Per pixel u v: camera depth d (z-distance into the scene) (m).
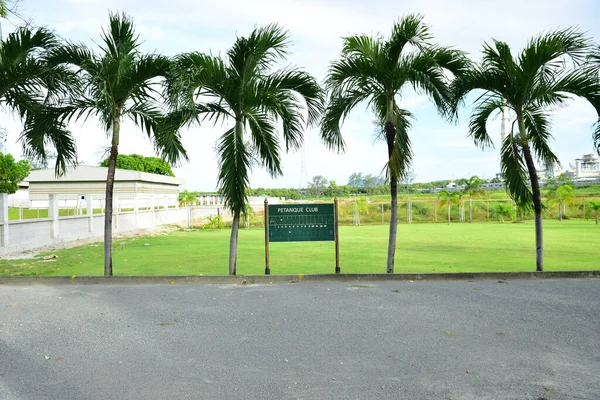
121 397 3.37
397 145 8.16
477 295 6.75
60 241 16.83
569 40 8.04
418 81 7.86
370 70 8.32
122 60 8.03
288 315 5.66
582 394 3.38
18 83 8.28
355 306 6.11
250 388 3.52
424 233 22.41
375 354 4.24
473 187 33.25
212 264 11.62
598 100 8.20
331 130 8.86
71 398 3.36
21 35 7.98
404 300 6.45
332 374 3.78
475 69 8.65
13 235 14.07
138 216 24.92
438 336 4.76
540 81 8.61
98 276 8.12
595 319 5.38
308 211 8.55
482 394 3.38
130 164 60.94
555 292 6.94
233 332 4.96
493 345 4.47
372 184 51.25
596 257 12.84
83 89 8.16
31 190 36.75
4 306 6.25
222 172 8.22
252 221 30.03
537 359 4.09
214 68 8.16
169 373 3.82
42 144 8.75
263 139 8.92
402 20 8.09
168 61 8.15
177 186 48.16
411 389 3.48
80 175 36.81
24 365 4.02
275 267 11.04
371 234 21.97
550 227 25.73
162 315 5.71
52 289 7.46
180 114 8.58
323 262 11.92
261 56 8.32
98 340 4.71
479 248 15.45
